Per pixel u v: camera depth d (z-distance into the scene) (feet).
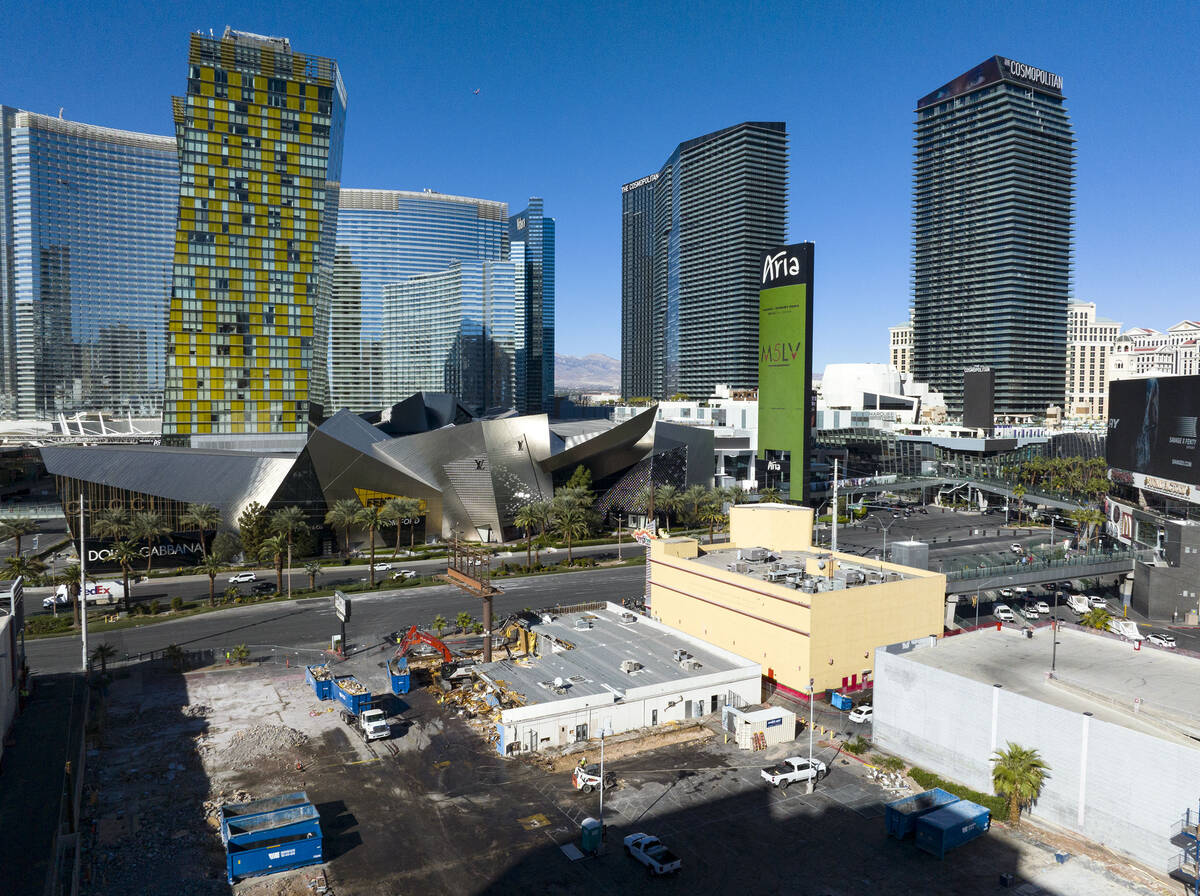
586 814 157.89
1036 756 158.10
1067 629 213.05
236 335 587.27
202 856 141.38
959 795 164.86
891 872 138.62
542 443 458.50
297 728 197.77
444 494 455.22
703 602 262.06
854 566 262.06
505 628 267.39
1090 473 614.75
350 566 395.55
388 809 159.12
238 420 587.68
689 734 197.88
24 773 152.87
